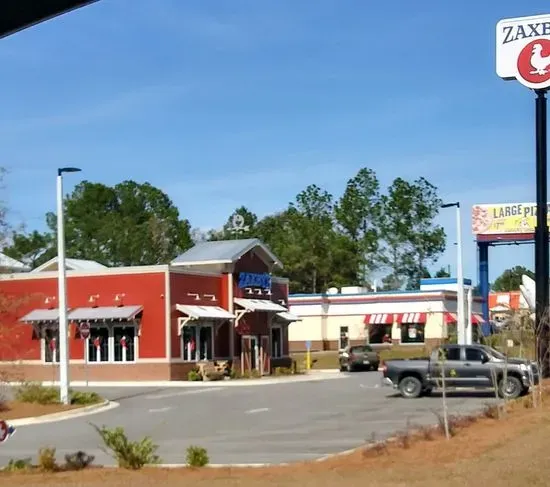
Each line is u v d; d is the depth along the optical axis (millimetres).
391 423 22953
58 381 44969
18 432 23859
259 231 105312
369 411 26719
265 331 51500
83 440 21656
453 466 12445
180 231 100938
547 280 27828
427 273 101812
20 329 46875
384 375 31500
